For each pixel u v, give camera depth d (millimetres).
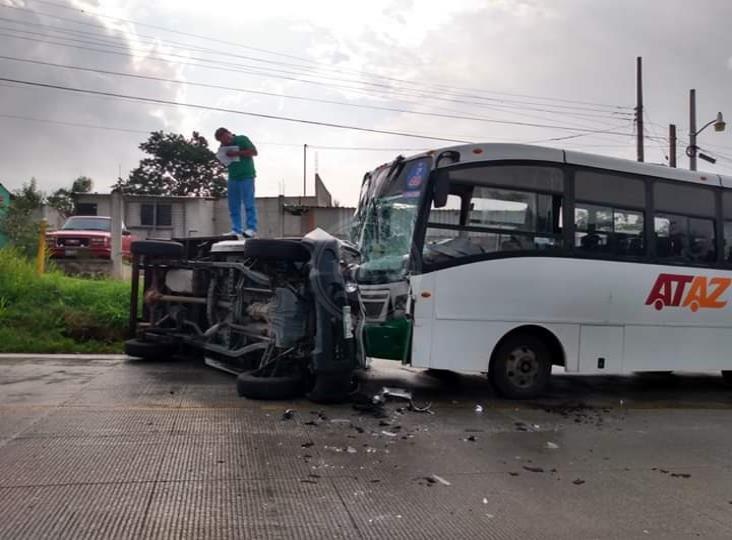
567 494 5055
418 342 7879
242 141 11000
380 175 8953
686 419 8047
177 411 6883
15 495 4445
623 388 10406
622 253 9070
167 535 3949
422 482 5137
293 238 7883
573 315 8695
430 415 7445
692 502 5004
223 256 9328
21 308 11773
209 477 4969
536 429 7055
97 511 4246
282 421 6660
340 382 7445
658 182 9438
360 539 4047
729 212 10000
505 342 8445
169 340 9953
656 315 9281
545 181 8602
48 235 17703
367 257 8609
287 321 7637
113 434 5941
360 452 5801
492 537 4184
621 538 4266
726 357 9828
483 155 8281
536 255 8477
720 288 9773
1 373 8664
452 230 8102
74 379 8383
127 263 19141
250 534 4027
